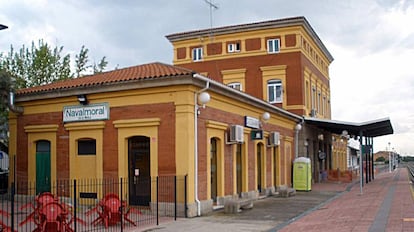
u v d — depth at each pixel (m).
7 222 13.22
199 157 16.11
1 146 30.05
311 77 36.66
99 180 16.97
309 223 13.65
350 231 11.39
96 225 13.30
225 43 35.53
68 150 17.84
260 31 34.38
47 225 11.28
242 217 15.33
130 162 16.67
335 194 24.62
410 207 15.05
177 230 12.67
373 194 21.94
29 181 18.83
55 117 18.28
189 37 36.59
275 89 33.88
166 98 15.89
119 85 16.41
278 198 22.34
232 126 18.47
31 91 18.67
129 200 16.48
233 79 34.94
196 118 15.91
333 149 42.72
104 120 17.05
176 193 15.37
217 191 17.89
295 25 33.38
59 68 34.59
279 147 25.78
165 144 15.79
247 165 20.52
